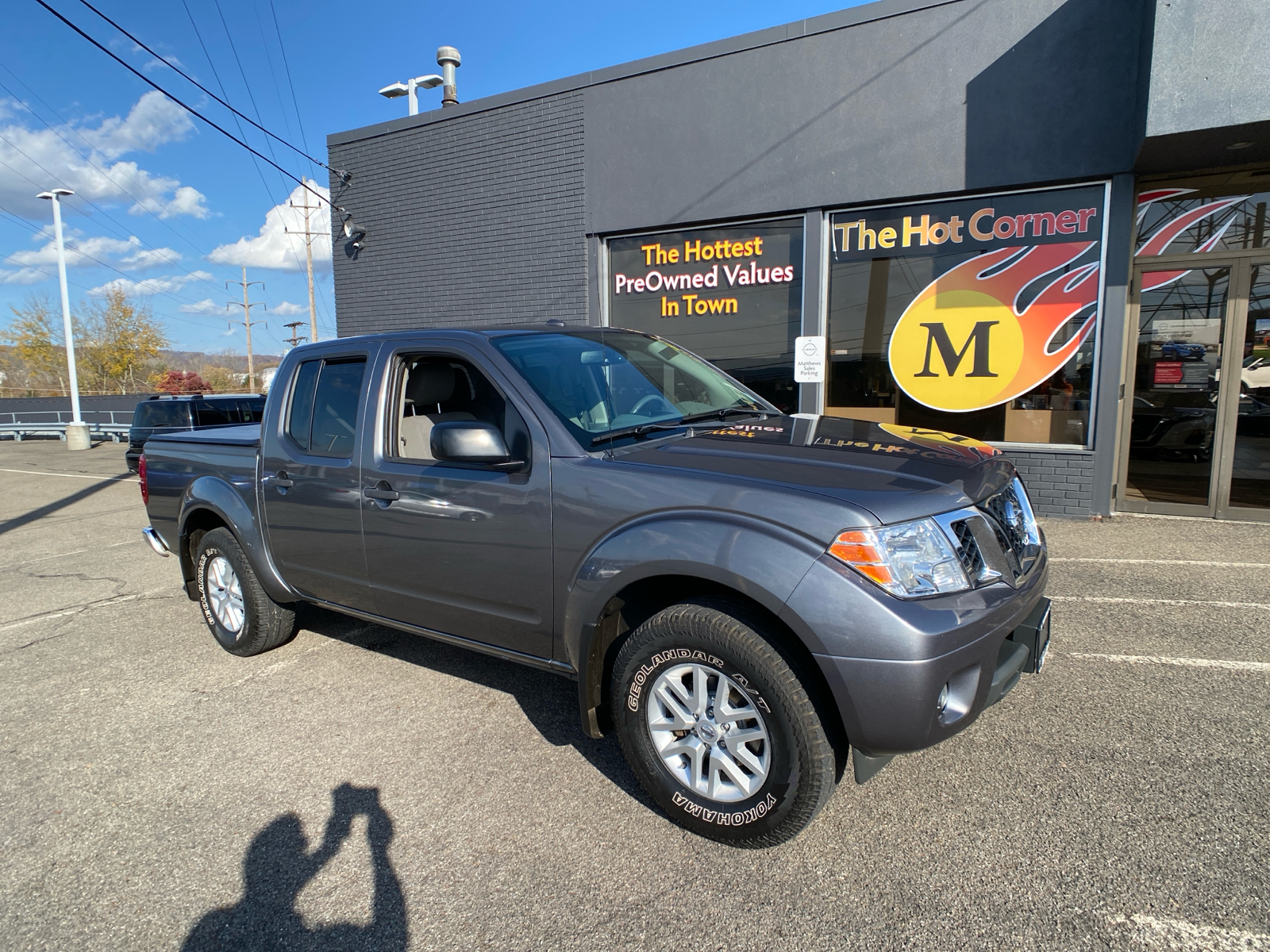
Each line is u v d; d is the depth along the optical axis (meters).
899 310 7.71
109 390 57.09
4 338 54.56
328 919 2.25
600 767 3.05
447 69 11.41
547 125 9.30
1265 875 2.26
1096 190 6.82
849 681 2.15
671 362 3.82
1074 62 6.64
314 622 5.00
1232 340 6.71
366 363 3.55
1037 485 7.21
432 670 4.10
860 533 2.20
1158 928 2.07
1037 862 2.35
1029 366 7.26
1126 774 2.83
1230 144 5.82
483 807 2.79
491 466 2.87
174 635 4.85
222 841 2.64
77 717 3.67
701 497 2.44
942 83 7.12
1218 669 3.72
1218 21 5.36
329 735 3.38
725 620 2.37
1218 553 5.76
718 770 2.47
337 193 11.21
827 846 2.48
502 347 3.17
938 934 2.08
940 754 3.02
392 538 3.31
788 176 7.91
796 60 7.72
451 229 10.27
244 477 4.11
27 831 2.74
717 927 2.15
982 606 2.27
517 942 2.12
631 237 9.09
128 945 2.18
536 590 2.86
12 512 10.12
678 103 8.43
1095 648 4.02
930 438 3.08
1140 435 7.17
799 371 7.83
